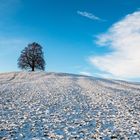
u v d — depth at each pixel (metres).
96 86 53.50
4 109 25.42
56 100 32.59
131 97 36.03
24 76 85.62
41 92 41.72
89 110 25.70
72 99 33.59
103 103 30.00
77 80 69.88
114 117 22.12
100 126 18.72
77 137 15.62
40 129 17.50
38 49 110.62
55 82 63.19
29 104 29.12
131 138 15.43
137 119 21.28
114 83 67.25
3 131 16.72
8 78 81.50
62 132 16.86
